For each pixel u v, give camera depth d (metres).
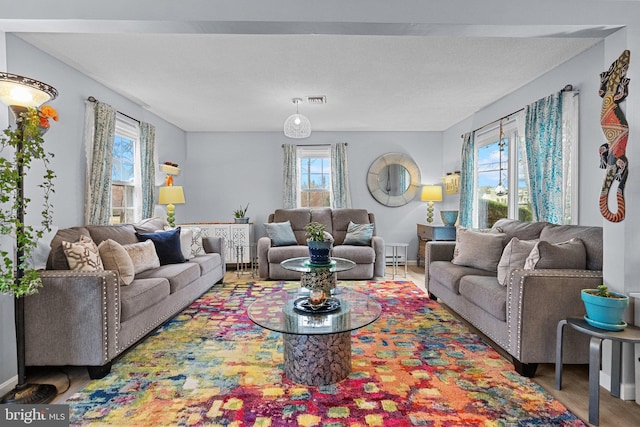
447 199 5.70
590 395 1.58
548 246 2.15
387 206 5.84
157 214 4.66
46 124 1.85
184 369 2.09
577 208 2.83
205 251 4.33
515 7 1.83
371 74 3.21
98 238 2.85
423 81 3.40
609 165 1.90
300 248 4.57
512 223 3.25
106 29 1.87
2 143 1.87
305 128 3.85
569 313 1.95
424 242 5.44
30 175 2.56
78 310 1.97
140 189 4.12
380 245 4.67
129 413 1.65
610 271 1.90
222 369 2.09
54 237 2.43
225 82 3.39
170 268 3.20
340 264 3.12
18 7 1.75
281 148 5.77
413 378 1.98
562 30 1.88
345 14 1.82
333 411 1.65
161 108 4.31
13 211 1.97
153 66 3.00
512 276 2.05
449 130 5.54
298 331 1.78
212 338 2.57
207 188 5.75
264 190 5.78
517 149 3.78
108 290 2.01
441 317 3.06
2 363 1.88
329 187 5.86
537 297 1.96
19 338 1.81
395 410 1.66
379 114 4.68
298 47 2.65
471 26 1.86
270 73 3.17
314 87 3.56
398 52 2.75
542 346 1.96
